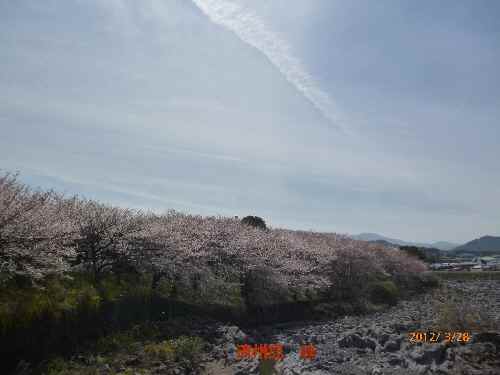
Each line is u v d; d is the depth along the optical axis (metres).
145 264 19.36
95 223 17.61
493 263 118.00
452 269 95.44
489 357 14.22
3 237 12.57
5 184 13.90
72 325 13.62
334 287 35.38
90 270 17.59
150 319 17.72
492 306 34.44
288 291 27.39
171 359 14.62
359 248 44.12
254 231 30.95
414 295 46.50
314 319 27.56
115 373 12.77
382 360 14.81
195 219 26.41
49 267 14.23
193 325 18.77
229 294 23.80
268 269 25.89
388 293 39.84
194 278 21.95
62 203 17.80
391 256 51.41
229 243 24.53
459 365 13.38
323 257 33.78
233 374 13.91
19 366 11.48
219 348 16.73
